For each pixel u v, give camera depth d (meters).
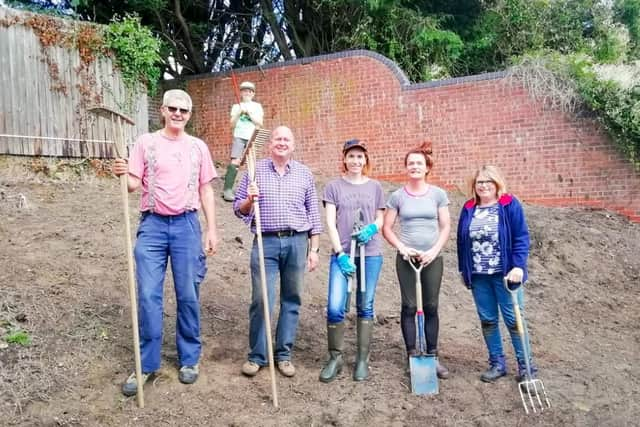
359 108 12.08
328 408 4.63
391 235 5.14
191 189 4.68
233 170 9.30
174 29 15.51
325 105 12.41
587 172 10.18
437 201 5.16
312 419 4.48
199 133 13.62
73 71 9.90
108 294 5.72
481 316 5.20
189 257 4.66
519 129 10.66
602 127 10.04
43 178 9.38
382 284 7.32
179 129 4.66
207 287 6.29
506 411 4.75
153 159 4.58
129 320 5.39
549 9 14.34
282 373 5.02
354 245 4.98
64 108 9.77
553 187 10.42
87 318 5.28
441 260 5.17
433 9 14.66
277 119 12.88
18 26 9.34
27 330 4.96
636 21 15.41
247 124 9.17
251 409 4.56
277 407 4.59
